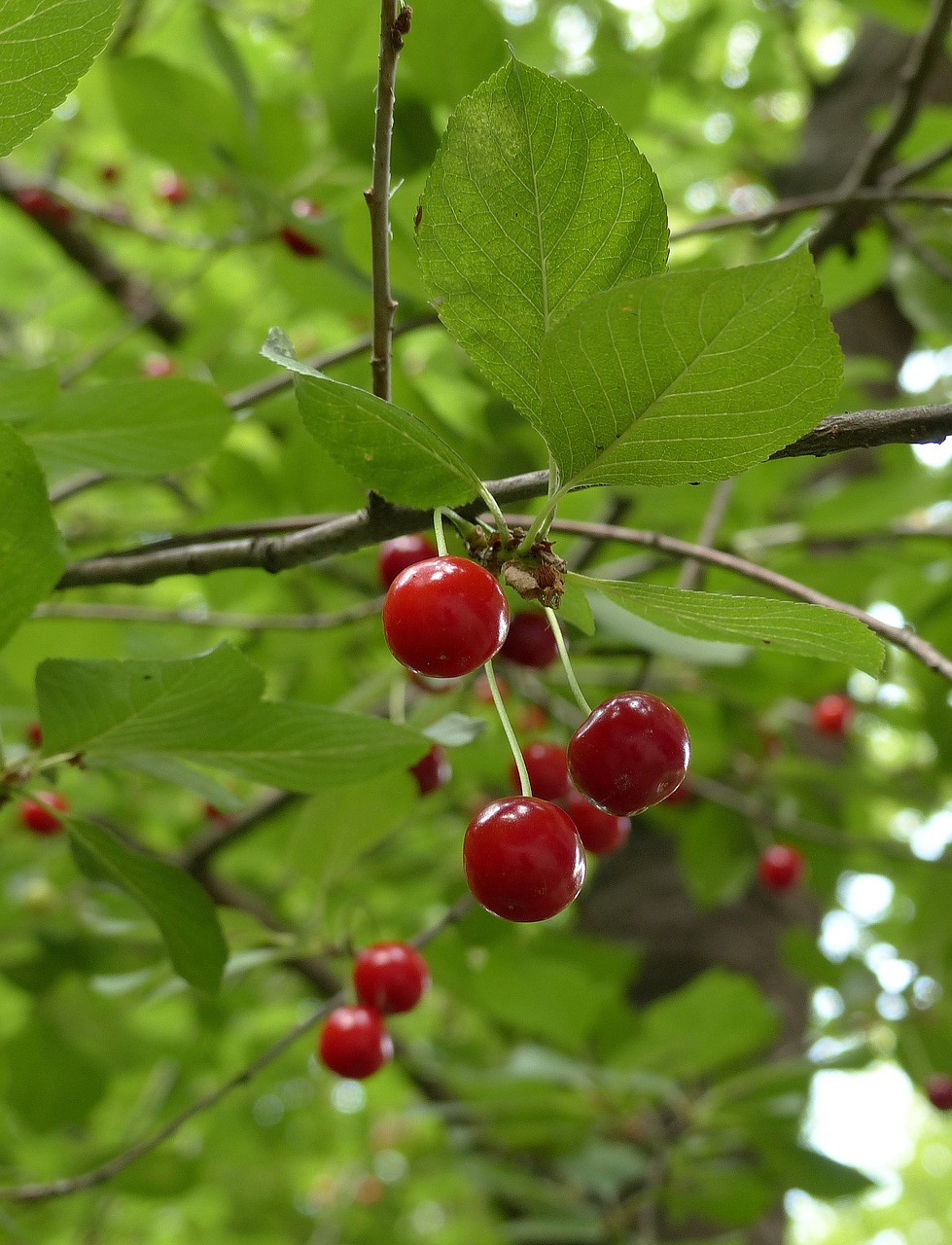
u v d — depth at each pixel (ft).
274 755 6.06
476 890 4.85
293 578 13.39
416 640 4.44
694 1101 13.37
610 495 11.91
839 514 12.98
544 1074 11.76
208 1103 8.64
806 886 15.94
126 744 5.94
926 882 15.25
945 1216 54.54
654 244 4.17
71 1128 17.88
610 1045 13.00
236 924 9.14
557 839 4.78
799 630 4.71
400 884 16.98
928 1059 13.55
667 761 4.93
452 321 4.33
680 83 20.33
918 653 5.87
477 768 13.75
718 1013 11.94
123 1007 14.75
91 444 7.52
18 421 7.06
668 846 16.56
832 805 15.46
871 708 14.97
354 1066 7.98
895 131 10.26
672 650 8.00
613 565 11.26
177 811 17.25
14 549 5.21
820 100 20.51
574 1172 12.40
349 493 10.95
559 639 4.94
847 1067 12.07
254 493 12.20
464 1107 12.91
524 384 4.46
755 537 12.98
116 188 19.01
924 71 9.82
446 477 4.80
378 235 4.75
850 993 13.93
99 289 18.40
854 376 13.29
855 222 10.58
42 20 4.00
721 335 3.79
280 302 18.13
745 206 21.15
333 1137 23.77
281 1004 17.84
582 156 4.00
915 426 4.31
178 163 11.68
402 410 4.35
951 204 10.21
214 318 15.87
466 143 4.00
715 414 4.07
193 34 16.83
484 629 4.47
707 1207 12.70
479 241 4.16
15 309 22.26
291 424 12.57
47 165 16.99
